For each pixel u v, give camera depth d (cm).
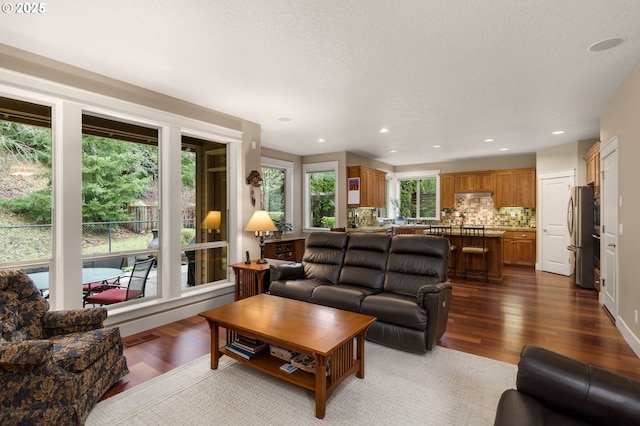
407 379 244
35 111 282
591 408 128
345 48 255
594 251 506
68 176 288
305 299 348
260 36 238
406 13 209
